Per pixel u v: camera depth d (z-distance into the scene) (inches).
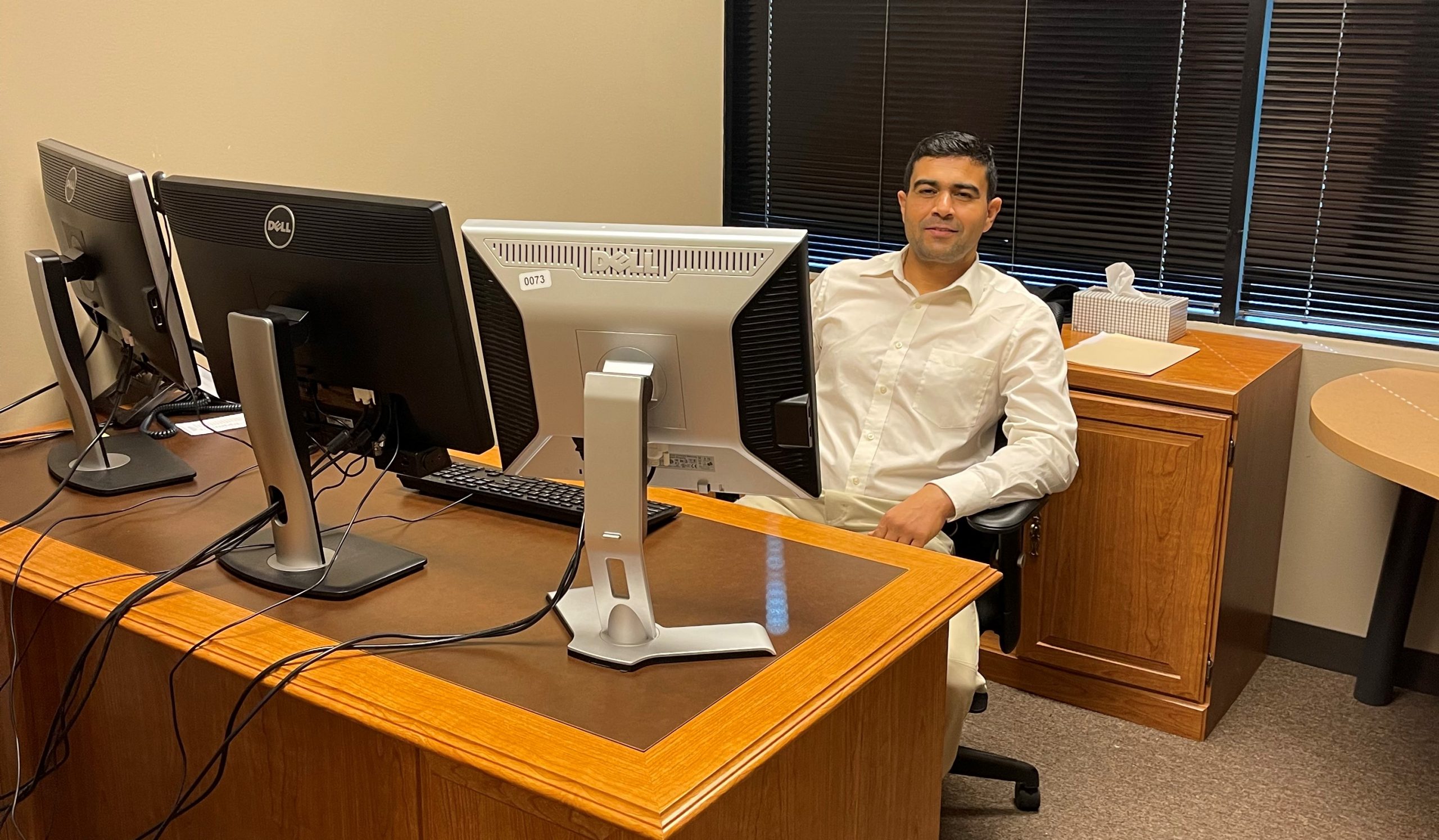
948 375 93.0
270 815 66.9
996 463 85.4
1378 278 113.2
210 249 64.0
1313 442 114.2
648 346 56.6
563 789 45.8
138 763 74.1
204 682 67.9
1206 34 116.0
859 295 98.4
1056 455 87.1
